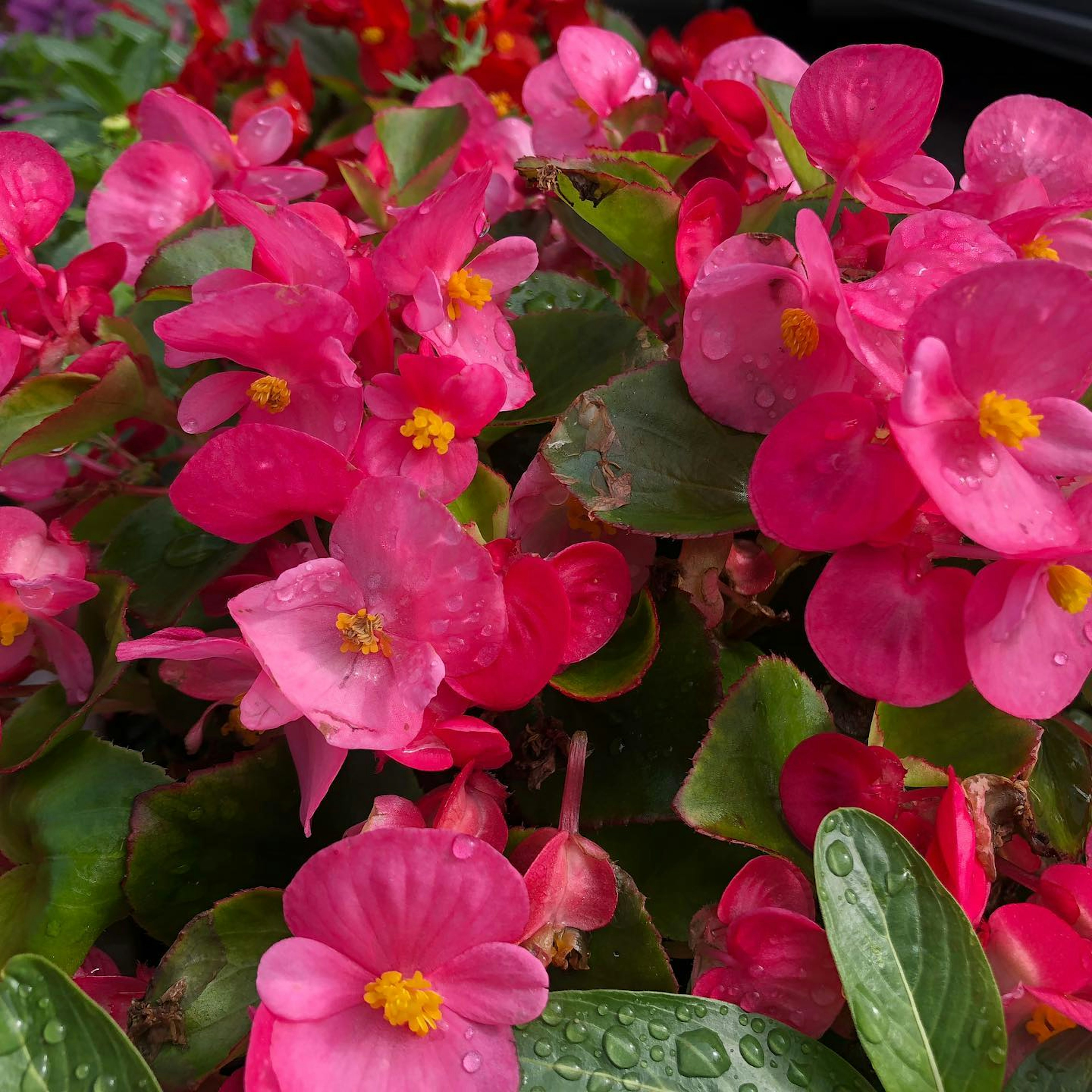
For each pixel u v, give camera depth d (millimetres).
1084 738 269
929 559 228
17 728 268
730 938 229
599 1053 212
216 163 356
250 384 244
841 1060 218
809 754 234
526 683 228
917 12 841
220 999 229
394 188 360
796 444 225
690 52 450
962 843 218
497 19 484
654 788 250
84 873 249
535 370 294
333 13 499
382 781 259
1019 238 274
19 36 688
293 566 260
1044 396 213
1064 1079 218
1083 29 711
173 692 291
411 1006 200
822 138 250
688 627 258
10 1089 201
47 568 263
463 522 247
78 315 294
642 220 277
